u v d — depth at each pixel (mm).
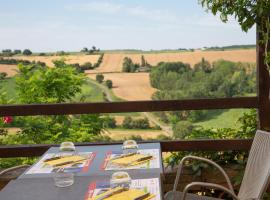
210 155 3945
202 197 2771
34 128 4875
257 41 3750
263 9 3580
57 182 2172
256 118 3977
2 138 4805
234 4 3674
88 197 1928
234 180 3789
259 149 2547
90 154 2762
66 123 4984
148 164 2430
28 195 2008
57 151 2949
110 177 2230
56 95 5285
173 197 2750
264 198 3525
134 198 1853
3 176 3805
